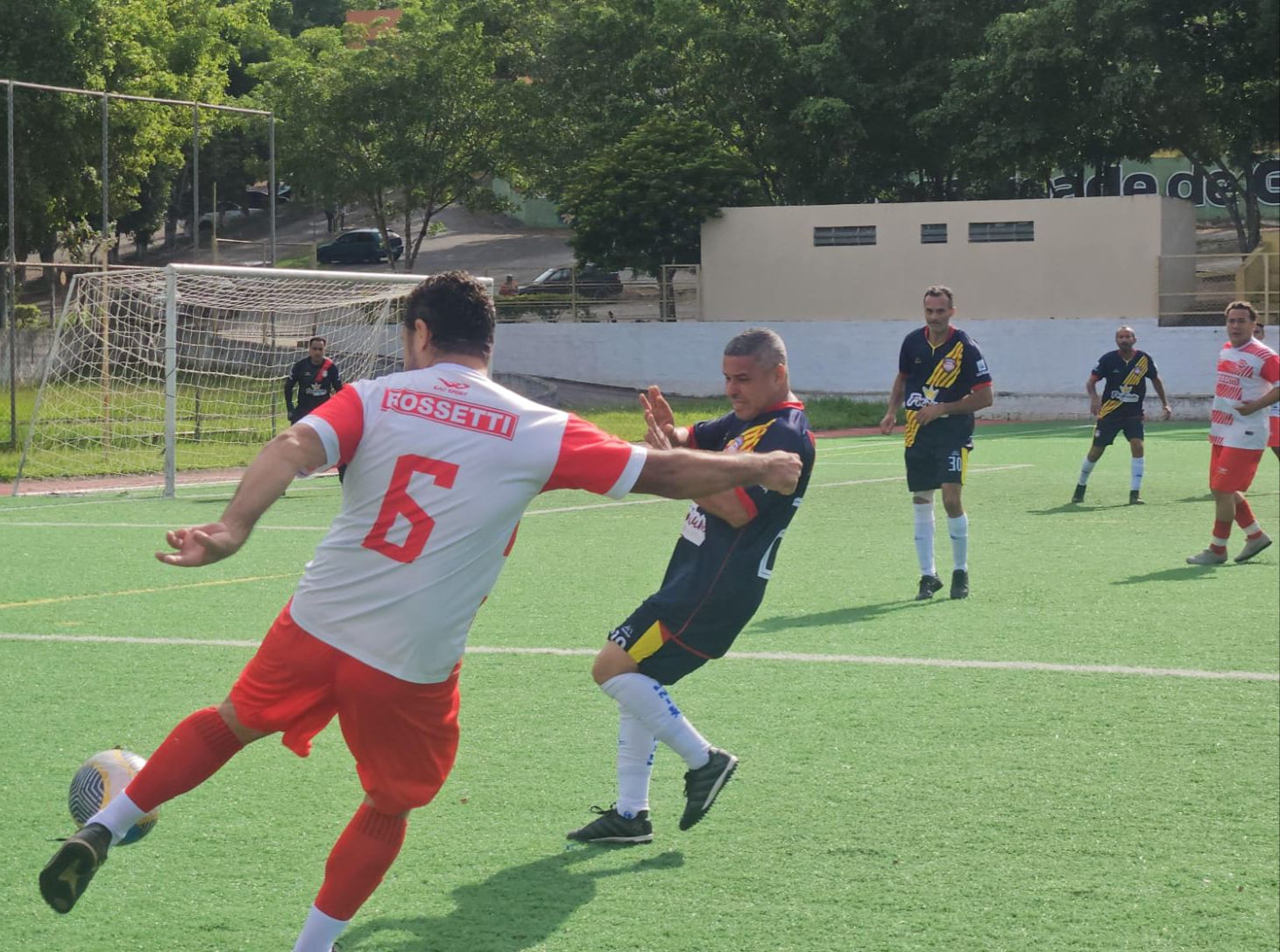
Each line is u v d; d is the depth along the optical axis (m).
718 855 4.52
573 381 36.75
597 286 37.38
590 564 10.99
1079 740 5.85
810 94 38.62
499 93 42.88
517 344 37.12
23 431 22.56
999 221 33.53
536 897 4.14
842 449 23.78
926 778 5.34
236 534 2.96
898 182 40.56
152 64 36.25
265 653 3.30
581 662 7.43
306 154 42.34
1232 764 5.50
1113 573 10.47
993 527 13.32
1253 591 9.59
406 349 3.45
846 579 10.24
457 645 3.30
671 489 3.30
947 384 9.18
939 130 36.41
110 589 9.95
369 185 42.72
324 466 3.15
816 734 5.96
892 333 34.19
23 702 6.59
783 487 3.39
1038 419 33.06
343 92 41.88
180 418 22.12
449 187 44.34
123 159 36.44
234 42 56.69
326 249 52.44
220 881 4.30
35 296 40.09
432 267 51.28
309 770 5.50
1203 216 50.03
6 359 26.05
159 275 19.98
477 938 3.82
